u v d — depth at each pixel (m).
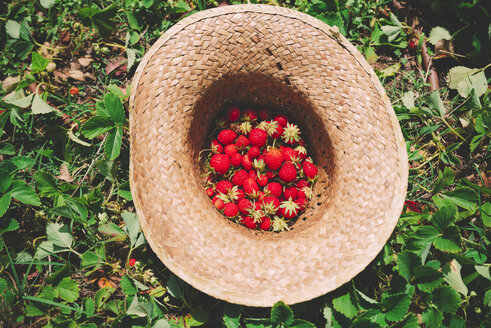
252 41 0.55
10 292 0.56
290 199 0.59
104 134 0.64
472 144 0.63
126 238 0.61
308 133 0.62
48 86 0.64
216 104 0.60
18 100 0.60
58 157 0.64
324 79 0.56
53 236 0.58
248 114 0.61
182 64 0.55
